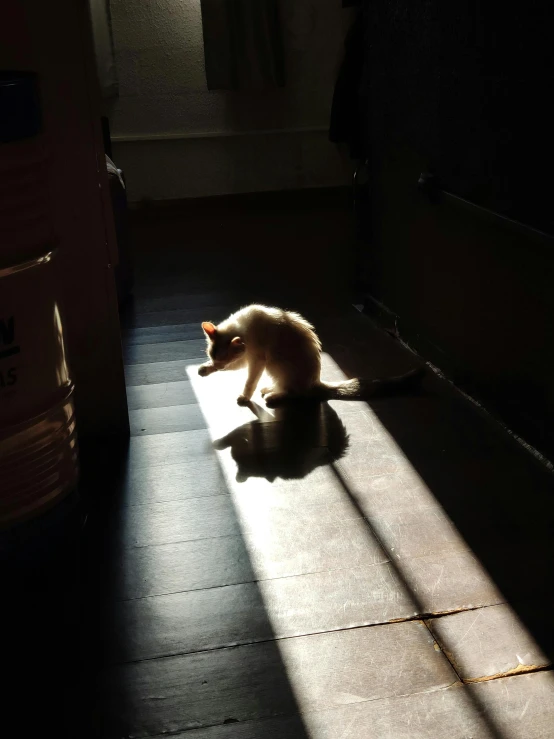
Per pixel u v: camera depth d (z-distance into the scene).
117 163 3.83
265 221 3.61
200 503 1.42
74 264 1.50
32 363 1.16
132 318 2.42
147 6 3.56
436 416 1.72
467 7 1.58
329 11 3.69
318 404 1.81
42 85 1.35
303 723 0.94
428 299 1.99
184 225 3.58
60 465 1.26
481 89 1.57
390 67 2.03
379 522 1.34
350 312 2.44
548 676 0.99
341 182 4.04
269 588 1.18
